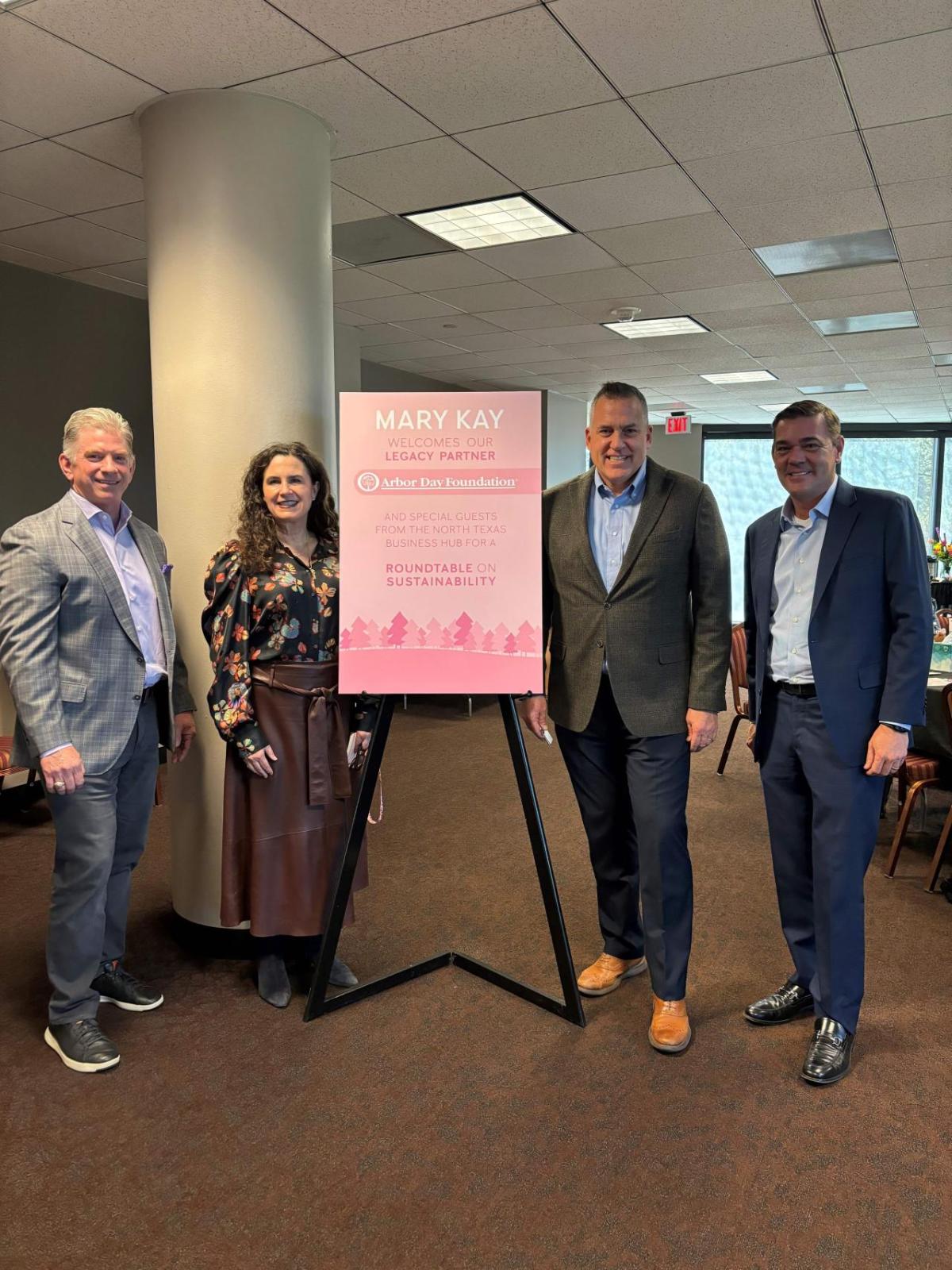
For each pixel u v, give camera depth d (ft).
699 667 7.12
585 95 9.68
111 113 9.68
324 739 7.59
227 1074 6.87
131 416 18.13
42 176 11.56
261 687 7.47
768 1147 5.99
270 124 9.43
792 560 7.03
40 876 10.96
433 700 23.16
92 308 17.12
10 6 7.75
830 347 23.43
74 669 7.00
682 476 7.25
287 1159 5.91
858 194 12.72
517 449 7.11
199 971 8.59
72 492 7.23
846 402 33.19
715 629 7.13
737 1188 5.62
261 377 8.88
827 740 6.73
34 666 6.72
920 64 9.04
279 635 7.44
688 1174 5.74
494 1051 7.15
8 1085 6.73
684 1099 6.52
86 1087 6.70
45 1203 5.54
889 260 15.90
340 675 7.24
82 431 6.98
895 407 34.22
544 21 8.20
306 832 7.62
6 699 9.22
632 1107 6.42
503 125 10.40
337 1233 5.27
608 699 7.35
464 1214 5.42
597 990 7.97
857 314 19.97
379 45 8.52
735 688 15.49
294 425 9.09
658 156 11.34
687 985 8.20
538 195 12.75
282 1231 5.30
